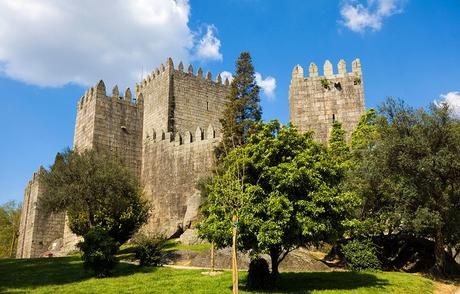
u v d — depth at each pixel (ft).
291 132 72.90
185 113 197.98
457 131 92.79
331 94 170.09
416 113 97.40
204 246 121.39
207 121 203.82
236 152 73.41
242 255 95.20
